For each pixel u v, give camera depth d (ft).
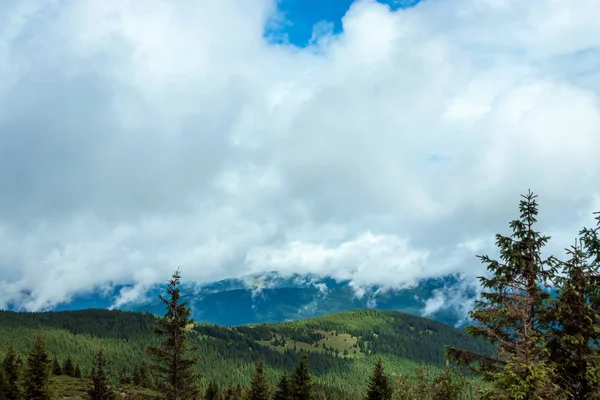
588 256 63.52
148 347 125.90
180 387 125.49
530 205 62.28
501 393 53.36
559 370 58.95
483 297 63.00
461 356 62.80
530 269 60.18
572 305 58.08
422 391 146.92
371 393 196.75
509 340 60.03
